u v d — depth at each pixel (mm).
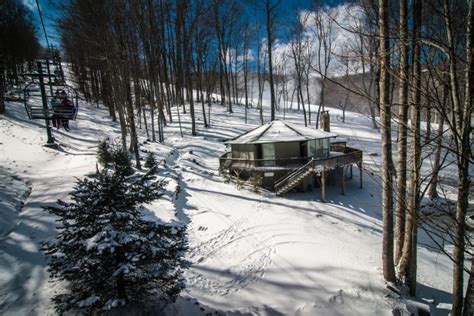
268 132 21625
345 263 10664
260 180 19453
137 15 28109
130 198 5688
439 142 4547
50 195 11594
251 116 42500
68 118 16109
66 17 20859
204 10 34844
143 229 5770
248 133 22844
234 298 8570
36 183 12891
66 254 5391
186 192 16797
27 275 7227
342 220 15344
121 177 5637
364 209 17484
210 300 8336
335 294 8875
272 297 8727
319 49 32969
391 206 8977
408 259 9516
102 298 5352
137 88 32375
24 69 50344
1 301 6297
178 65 41719
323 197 18016
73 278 5383
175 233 6211
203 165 23250
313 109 55438
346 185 21734
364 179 23078
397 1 5461
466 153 4203
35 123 24297
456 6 4090
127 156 15367
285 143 20500
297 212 15805
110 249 4824
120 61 19609
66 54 51562
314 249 11664
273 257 11000
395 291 9102
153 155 21000
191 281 9133
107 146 17281
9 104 27594
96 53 23906
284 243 12102
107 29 19219
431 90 3979
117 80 21062
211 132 32125
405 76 4336
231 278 9602
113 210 5379
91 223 5391
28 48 43406
